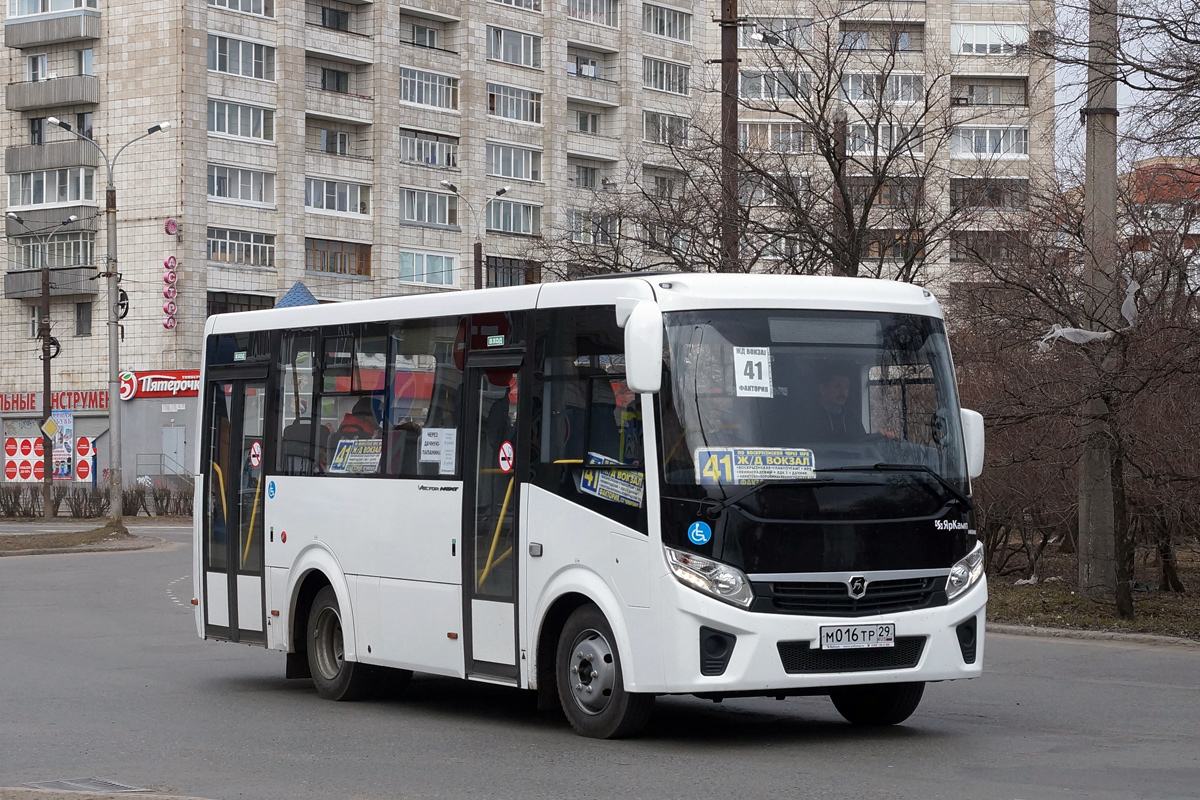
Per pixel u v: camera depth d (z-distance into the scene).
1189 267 19.11
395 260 71.31
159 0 65.44
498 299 11.27
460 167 74.12
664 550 9.62
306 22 68.69
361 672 12.65
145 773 9.19
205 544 14.47
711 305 9.96
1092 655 15.77
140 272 65.81
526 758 9.54
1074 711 11.66
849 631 9.60
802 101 26.20
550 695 10.67
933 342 10.52
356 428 12.64
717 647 9.49
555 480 10.50
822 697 12.77
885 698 10.82
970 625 10.14
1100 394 17.31
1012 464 19.89
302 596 13.29
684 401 9.75
